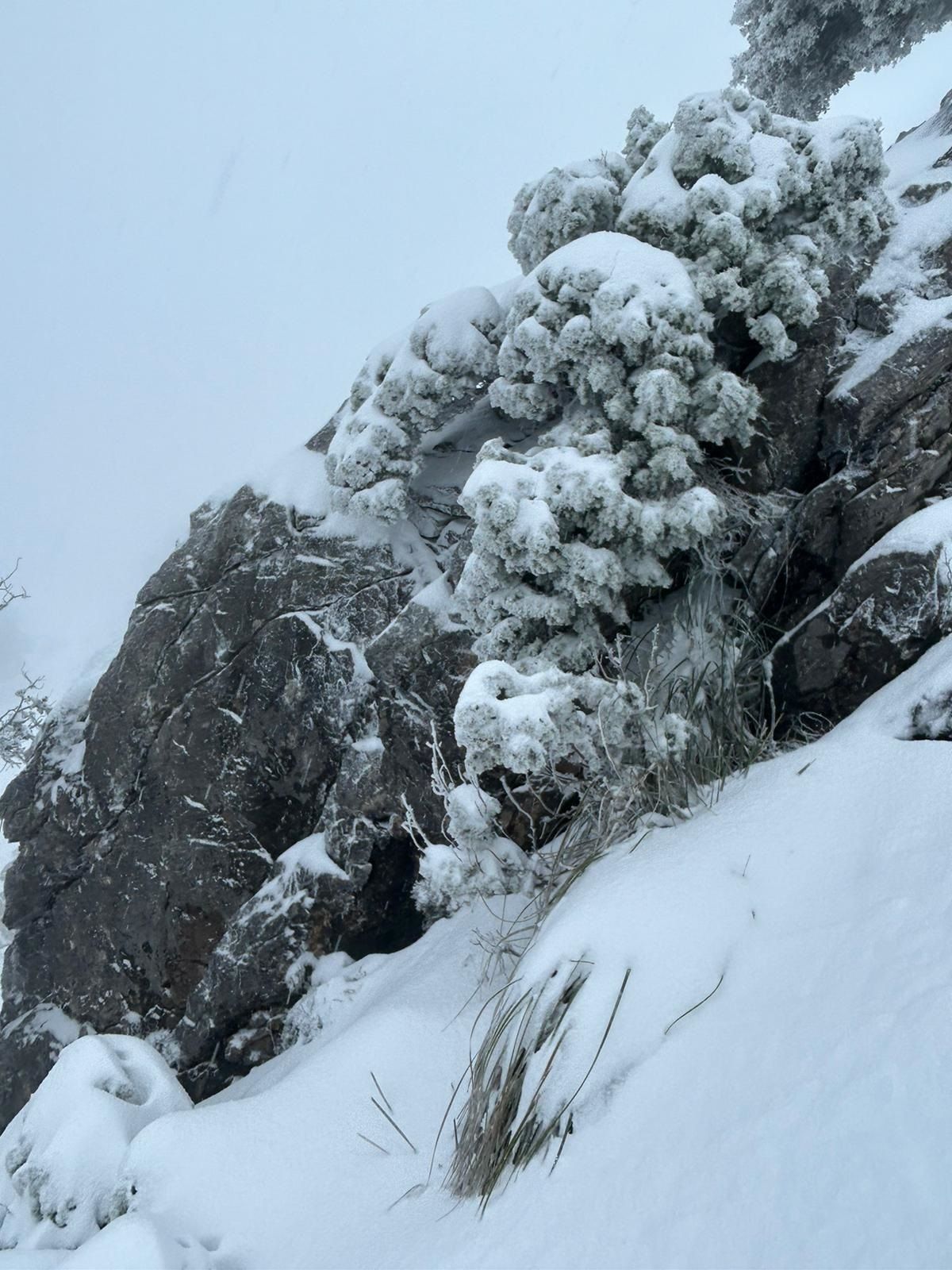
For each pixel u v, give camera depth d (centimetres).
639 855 322
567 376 491
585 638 442
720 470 489
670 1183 199
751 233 482
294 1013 494
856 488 442
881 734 325
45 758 686
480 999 351
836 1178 172
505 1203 232
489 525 432
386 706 539
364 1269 247
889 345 465
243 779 589
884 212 514
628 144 582
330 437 660
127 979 608
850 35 1100
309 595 593
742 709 396
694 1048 233
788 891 270
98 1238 282
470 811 394
